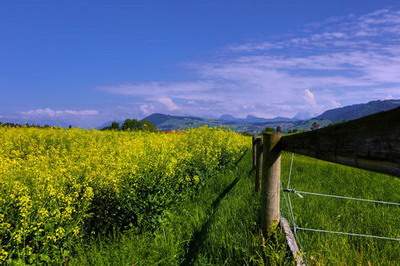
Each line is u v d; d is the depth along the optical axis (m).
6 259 5.81
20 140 19.91
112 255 6.62
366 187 12.64
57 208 6.64
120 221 8.06
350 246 6.29
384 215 8.21
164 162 10.11
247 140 31.41
